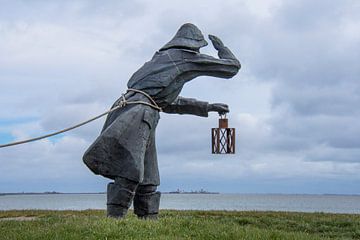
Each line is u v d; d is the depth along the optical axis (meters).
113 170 13.19
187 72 14.20
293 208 79.81
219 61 14.45
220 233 11.89
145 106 13.69
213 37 15.02
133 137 13.28
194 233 11.99
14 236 11.62
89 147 13.24
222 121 15.60
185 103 15.35
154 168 14.19
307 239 12.22
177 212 23.83
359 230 17.02
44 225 13.29
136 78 14.02
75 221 12.98
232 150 15.48
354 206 100.75
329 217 21.73
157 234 11.66
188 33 14.41
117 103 14.03
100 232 11.29
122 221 12.20
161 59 14.05
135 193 14.11
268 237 11.77
